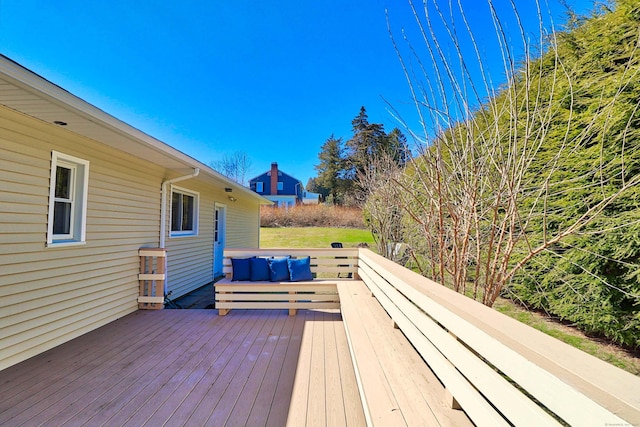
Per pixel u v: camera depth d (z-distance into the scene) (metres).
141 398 2.20
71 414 2.02
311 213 20.38
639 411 0.61
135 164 4.50
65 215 3.42
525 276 3.41
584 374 0.73
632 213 2.55
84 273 3.54
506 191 2.21
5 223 2.68
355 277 4.59
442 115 2.34
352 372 2.57
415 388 1.66
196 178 6.27
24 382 2.43
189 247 6.39
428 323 1.72
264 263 4.39
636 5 2.62
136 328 3.68
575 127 2.89
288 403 2.13
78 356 2.91
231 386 2.36
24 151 2.84
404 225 5.06
